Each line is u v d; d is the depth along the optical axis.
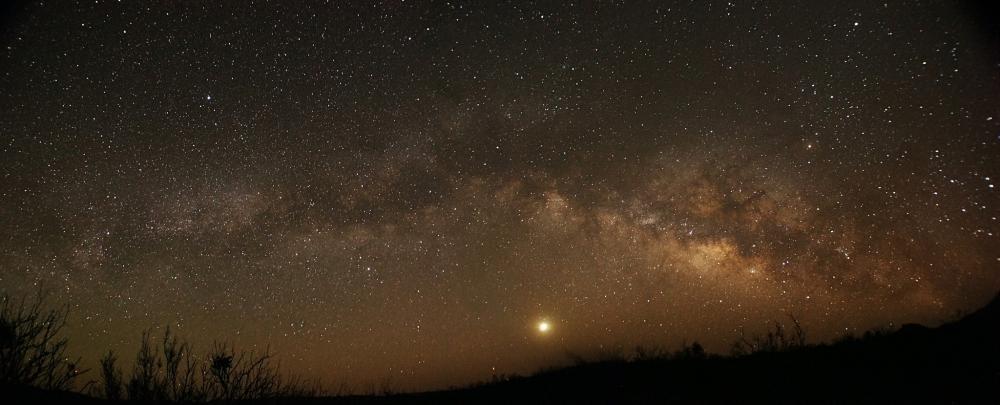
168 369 5.07
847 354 6.74
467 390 8.16
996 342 5.92
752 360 7.41
